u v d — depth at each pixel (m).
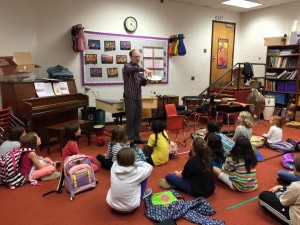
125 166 2.13
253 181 2.66
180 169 3.25
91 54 5.38
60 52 5.04
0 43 4.16
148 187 2.76
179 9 6.48
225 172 2.77
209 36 7.16
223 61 7.56
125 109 4.25
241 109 4.60
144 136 4.82
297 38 5.94
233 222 2.14
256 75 7.50
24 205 2.40
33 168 2.88
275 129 4.11
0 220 2.15
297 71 6.05
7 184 2.75
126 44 5.78
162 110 5.79
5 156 2.78
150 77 4.27
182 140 4.56
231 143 3.31
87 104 4.59
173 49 6.34
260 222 2.14
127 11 5.69
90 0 5.21
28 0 4.47
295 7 6.41
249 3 6.62
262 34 7.21
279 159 3.68
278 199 2.12
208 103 5.05
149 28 6.07
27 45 4.55
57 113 4.39
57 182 2.88
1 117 3.62
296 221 1.90
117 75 5.77
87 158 2.78
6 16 4.18
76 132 3.13
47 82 4.19
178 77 6.80
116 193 2.14
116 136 3.05
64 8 4.96
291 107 6.12
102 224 2.11
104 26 5.45
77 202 2.46
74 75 5.26
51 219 2.17
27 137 2.91
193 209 2.27
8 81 3.87
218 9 7.18
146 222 2.13
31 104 3.60
